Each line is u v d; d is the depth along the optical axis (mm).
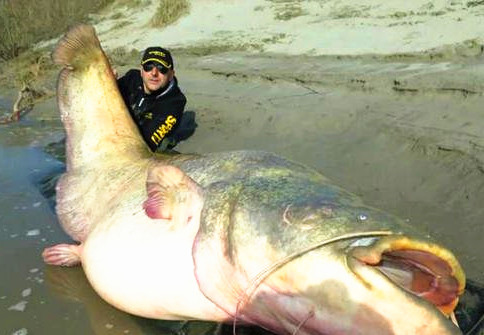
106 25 7680
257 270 1389
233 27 5918
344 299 1204
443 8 4742
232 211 1500
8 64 6863
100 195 2170
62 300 1885
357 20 5047
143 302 1679
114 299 1761
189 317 1632
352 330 1202
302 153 2766
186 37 6062
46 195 2668
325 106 3240
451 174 2270
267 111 3324
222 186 1598
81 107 2482
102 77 2500
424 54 3865
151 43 6273
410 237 1153
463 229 1948
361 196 2305
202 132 3277
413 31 4434
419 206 2150
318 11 5582
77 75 2521
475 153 2332
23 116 4102
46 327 1752
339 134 2877
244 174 1628
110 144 2361
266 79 3982
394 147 2598
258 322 1462
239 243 1437
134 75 3039
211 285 1507
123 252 1744
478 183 2146
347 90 3426
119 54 6160
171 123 3006
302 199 1419
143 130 2943
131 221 1808
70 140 2471
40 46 7559
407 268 1229
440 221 2023
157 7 7715
